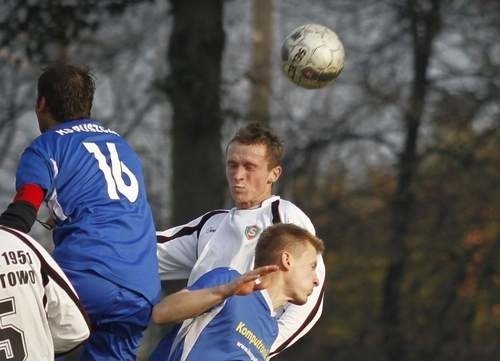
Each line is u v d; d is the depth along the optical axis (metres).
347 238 73.00
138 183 21.67
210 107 55.03
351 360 71.81
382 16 69.81
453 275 70.00
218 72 55.38
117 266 20.56
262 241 20.67
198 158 55.41
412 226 71.31
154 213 70.00
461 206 70.56
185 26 55.00
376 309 73.06
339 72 25.66
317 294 23.05
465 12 68.88
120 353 20.97
